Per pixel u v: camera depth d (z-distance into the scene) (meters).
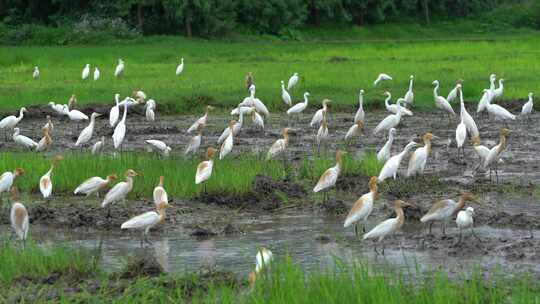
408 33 90.44
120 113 32.84
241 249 14.27
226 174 18.84
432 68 44.50
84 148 25.36
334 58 52.62
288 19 83.25
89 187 16.84
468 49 59.47
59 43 67.38
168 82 40.09
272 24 83.50
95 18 71.94
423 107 33.31
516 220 15.68
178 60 54.22
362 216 14.33
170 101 33.69
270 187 18.41
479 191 18.59
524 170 21.31
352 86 37.59
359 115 27.39
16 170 17.53
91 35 67.94
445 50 58.97
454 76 40.50
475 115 32.25
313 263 13.17
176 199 17.89
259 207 17.48
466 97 35.16
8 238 15.10
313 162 21.44
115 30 69.56
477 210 16.77
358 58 53.28
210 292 10.64
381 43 71.81
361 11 91.00
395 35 89.50
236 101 34.34
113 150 24.86
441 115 32.12
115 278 12.23
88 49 61.31
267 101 34.47
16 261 12.62
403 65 46.72
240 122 24.83
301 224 16.17
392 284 11.00
